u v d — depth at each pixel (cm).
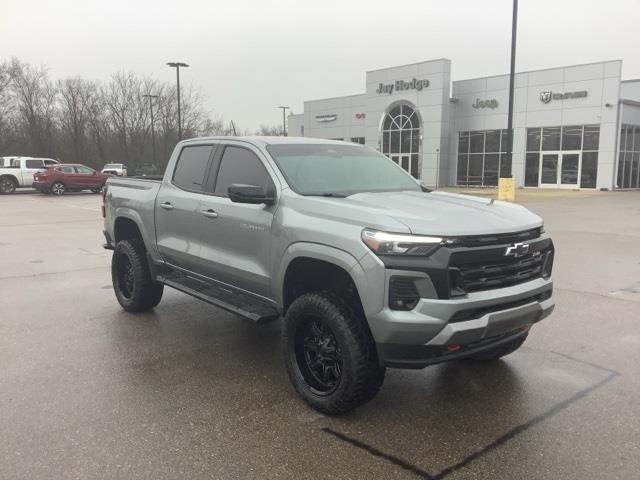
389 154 4209
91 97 6456
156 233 585
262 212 441
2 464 324
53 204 2412
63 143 6469
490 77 3750
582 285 798
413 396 425
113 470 319
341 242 368
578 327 595
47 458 331
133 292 641
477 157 3888
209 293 523
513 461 331
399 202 410
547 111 3506
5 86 6103
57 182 3002
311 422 382
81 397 419
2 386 438
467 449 345
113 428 370
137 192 624
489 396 423
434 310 339
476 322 350
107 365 487
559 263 970
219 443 352
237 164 498
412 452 342
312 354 411
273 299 445
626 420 382
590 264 960
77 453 337
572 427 372
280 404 411
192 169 553
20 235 1379
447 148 3969
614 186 3303
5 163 3391
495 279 369
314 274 425
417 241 342
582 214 1866
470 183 3938
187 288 546
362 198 419
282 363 496
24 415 388
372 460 332
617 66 3200
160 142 6556
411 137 4056
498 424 378
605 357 505
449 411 399
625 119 3319
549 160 3544
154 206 583
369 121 4300
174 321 625
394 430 370
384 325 346
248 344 546
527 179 3656
